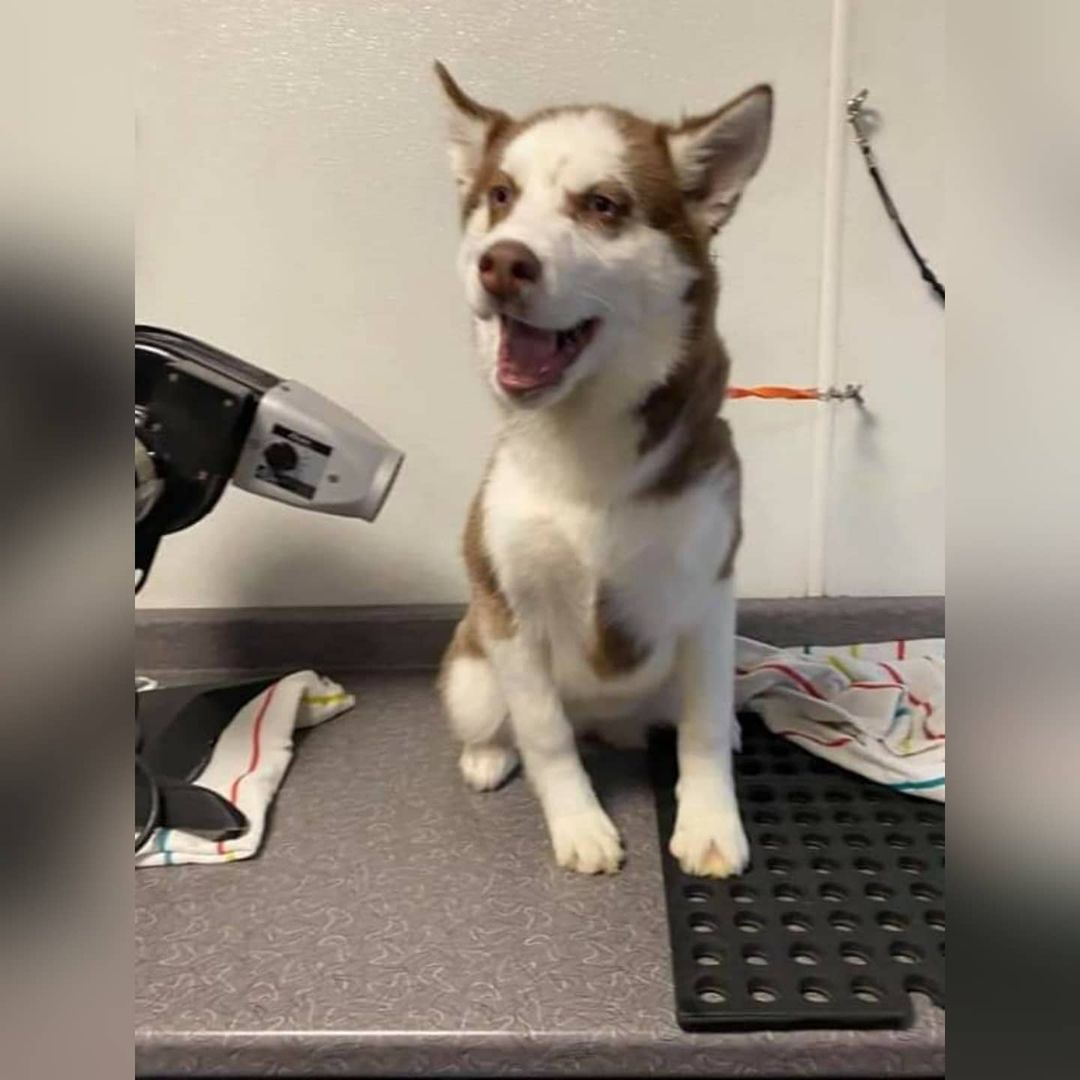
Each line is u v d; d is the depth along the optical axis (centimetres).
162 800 98
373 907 88
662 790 103
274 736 111
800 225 119
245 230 122
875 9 113
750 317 121
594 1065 73
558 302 82
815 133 117
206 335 125
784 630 127
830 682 114
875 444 124
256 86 118
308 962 81
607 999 76
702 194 91
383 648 130
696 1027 73
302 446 100
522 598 96
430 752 113
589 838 93
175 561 129
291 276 123
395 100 118
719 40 115
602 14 116
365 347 125
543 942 83
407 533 129
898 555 127
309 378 126
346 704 122
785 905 85
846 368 122
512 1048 73
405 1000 76
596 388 88
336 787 106
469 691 105
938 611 126
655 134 91
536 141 89
